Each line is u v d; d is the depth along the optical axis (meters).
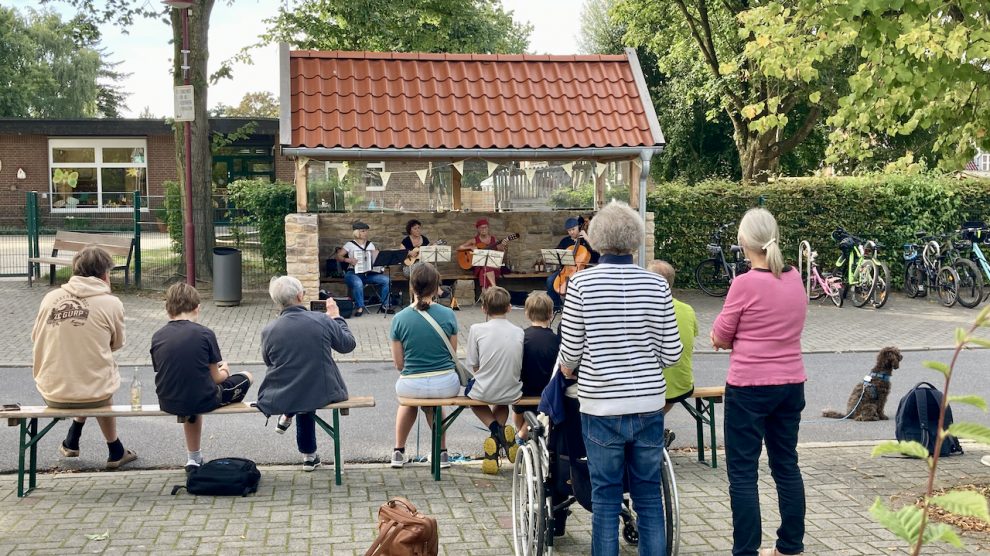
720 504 6.14
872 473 6.80
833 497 6.21
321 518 5.81
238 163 34.53
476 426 8.73
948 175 18.89
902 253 18.86
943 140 7.44
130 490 6.41
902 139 25.72
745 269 17.89
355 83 15.70
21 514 5.85
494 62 16.50
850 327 14.62
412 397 6.86
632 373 4.34
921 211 18.69
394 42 25.33
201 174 18.14
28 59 55.03
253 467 6.45
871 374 8.91
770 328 4.63
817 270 17.73
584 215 17.70
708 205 18.50
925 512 2.09
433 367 6.91
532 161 17.03
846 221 18.77
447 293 16.23
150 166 34.03
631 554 5.26
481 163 17.81
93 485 6.54
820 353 12.59
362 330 14.01
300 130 14.73
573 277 4.46
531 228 18.30
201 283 17.80
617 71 16.67
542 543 4.79
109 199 24.62
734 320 4.68
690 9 26.73
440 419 6.72
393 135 14.96
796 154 33.12
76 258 6.70
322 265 17.42
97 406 6.61
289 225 15.01
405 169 17.27
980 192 18.73
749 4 23.62
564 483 4.91
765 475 6.79
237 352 12.05
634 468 4.44
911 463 7.07
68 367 6.50
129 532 5.51
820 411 9.34
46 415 6.34
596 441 4.36
